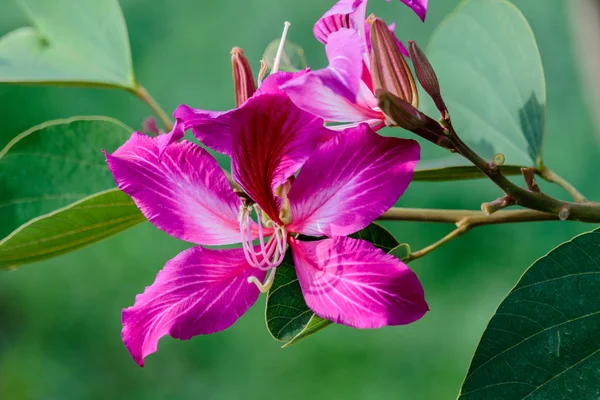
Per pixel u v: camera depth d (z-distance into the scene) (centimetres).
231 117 92
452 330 231
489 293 236
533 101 106
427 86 92
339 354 231
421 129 92
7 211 105
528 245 238
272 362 233
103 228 100
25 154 105
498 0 107
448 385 223
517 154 106
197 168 95
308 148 93
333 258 93
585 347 94
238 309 95
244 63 94
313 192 93
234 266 95
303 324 96
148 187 95
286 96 92
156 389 242
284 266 96
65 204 106
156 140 95
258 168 94
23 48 109
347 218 93
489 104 108
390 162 93
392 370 227
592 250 95
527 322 94
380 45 93
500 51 107
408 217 100
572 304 94
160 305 94
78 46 109
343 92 90
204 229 95
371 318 92
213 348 238
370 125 94
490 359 94
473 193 241
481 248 239
